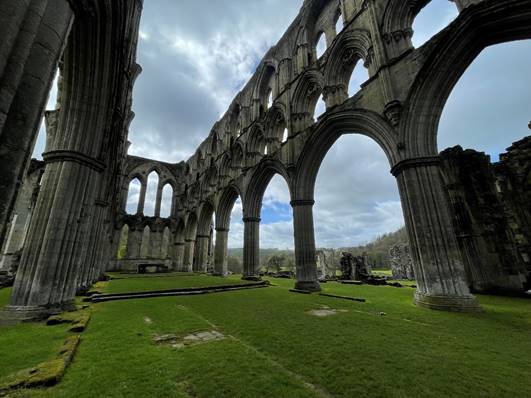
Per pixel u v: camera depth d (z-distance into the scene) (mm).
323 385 3369
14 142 3260
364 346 4918
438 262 9008
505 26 8789
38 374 3385
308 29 20031
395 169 10734
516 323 6734
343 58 16016
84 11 6906
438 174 9859
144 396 3035
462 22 9266
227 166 31328
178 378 3533
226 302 10375
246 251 23188
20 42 3203
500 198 16812
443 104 10352
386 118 11703
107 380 3434
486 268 13195
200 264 34219
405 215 10289
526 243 15406
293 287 17031
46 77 3754
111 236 32812
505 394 3188
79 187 8258
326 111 15922
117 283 17797
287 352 4590
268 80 26703
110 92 9383
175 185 47469
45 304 7121
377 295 12570
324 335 5648
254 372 3746
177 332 5852
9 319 6461
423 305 9016
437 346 4934
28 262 7230
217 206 30453
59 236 7637
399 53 11812
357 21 14688
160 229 43906
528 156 15891
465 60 9789
